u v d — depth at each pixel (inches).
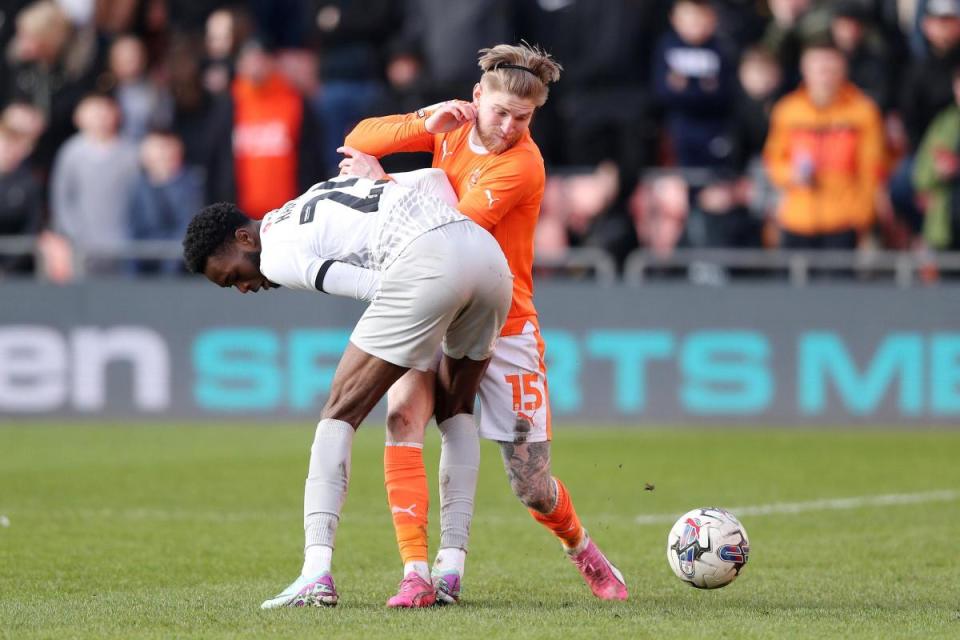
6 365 1759.4
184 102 1847.9
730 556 757.9
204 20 1916.8
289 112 1795.0
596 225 1765.5
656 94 1801.2
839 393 1681.8
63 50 1921.8
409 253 696.4
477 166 751.1
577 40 1800.0
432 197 718.5
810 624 669.3
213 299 1736.0
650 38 1814.7
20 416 1758.1
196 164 1829.5
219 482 1291.8
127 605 732.7
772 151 1747.0
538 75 731.4
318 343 1718.8
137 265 1806.1
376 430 1692.9
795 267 1700.3
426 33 1774.1
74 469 1365.7
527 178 741.3
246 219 742.5
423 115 761.0
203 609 710.5
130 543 981.2
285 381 1724.9
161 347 1742.1
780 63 1796.3
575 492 1241.4
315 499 712.4
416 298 695.1
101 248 1769.2
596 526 1074.1
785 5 1801.2
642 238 1793.8
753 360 1689.2
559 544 984.3
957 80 1754.4
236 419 1734.7
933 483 1290.6
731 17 1975.9
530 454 756.6
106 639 628.1
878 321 1675.7
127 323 1744.6
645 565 906.7
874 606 743.1
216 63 1846.7
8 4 1977.1
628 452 1483.8
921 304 1669.5
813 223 1723.7
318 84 1870.1
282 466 1389.0
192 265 745.0
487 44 1753.2
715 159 1814.7
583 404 1707.7
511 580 844.0
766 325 1686.8
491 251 708.0
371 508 1152.2
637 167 1788.9
